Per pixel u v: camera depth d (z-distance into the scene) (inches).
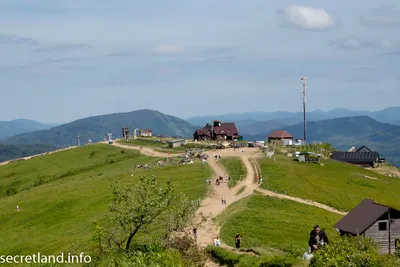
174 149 6958.7
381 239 2206.0
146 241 1984.5
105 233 1894.7
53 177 6087.6
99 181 4731.8
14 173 6697.8
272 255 1941.4
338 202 3772.1
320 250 1688.0
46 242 2947.8
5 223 3767.2
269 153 5575.8
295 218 3026.6
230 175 4458.7
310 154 5506.9
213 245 2261.3
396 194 4498.0
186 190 3757.4
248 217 2910.9
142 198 1803.6
